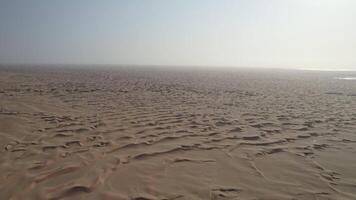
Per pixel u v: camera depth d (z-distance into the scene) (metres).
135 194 2.86
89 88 15.68
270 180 3.40
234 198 2.88
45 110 7.69
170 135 5.43
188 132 5.73
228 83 25.34
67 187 2.92
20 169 3.37
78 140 4.81
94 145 4.54
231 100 12.16
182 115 7.73
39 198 2.67
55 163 3.62
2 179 3.05
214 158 4.16
